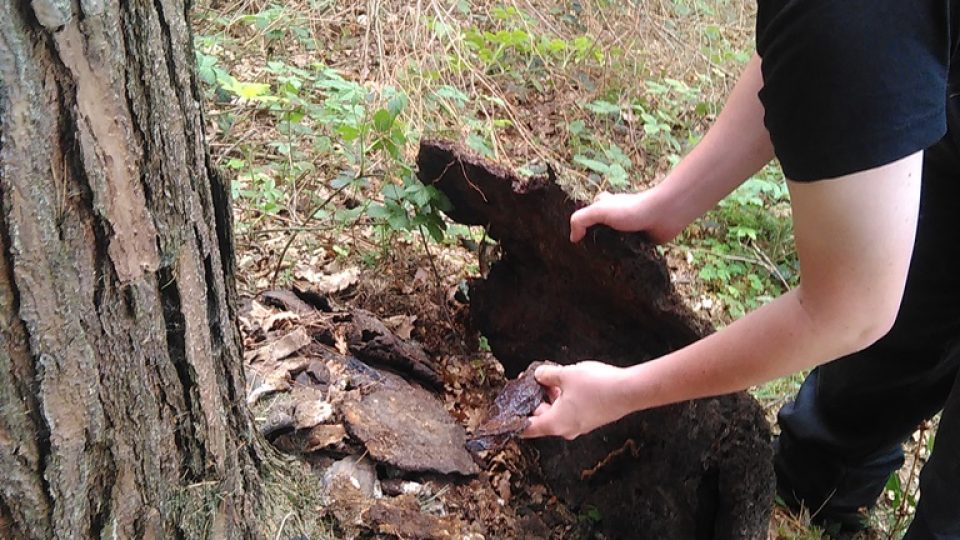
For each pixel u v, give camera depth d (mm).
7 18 720
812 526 2031
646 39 3951
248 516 1273
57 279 841
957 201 1467
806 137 910
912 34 857
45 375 870
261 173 2607
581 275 1769
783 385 2436
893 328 1665
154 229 939
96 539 1019
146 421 1020
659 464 1637
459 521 1604
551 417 1447
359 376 1761
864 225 927
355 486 1536
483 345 2160
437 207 1958
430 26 3342
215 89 2750
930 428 2420
